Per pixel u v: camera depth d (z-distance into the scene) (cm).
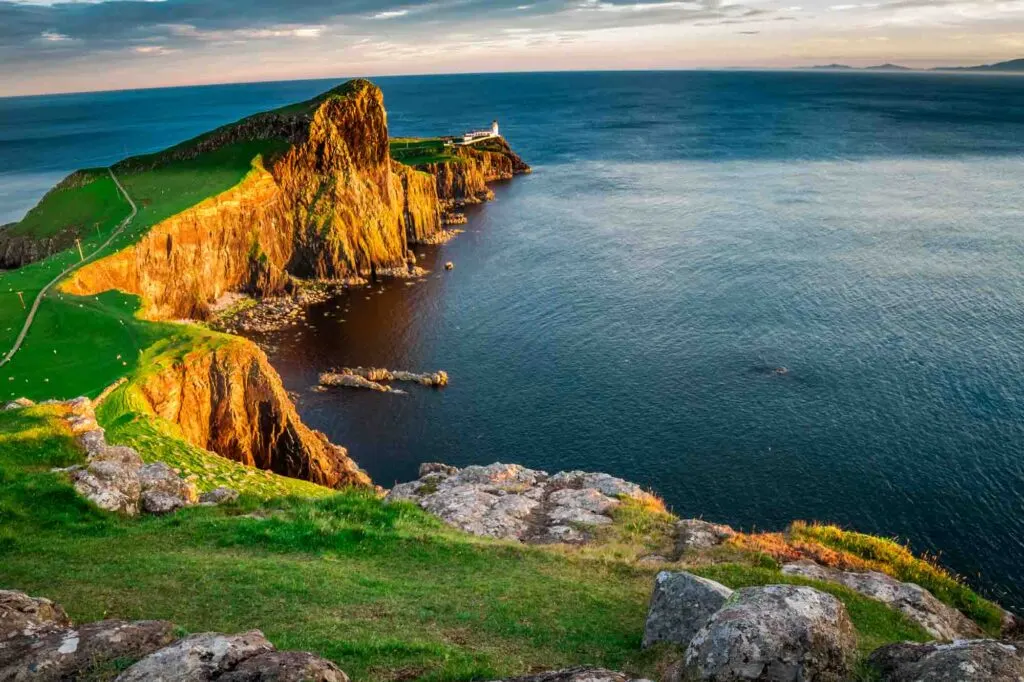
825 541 3438
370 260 12975
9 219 17625
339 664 1723
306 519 3272
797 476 6388
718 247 13962
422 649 1844
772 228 15338
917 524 5691
